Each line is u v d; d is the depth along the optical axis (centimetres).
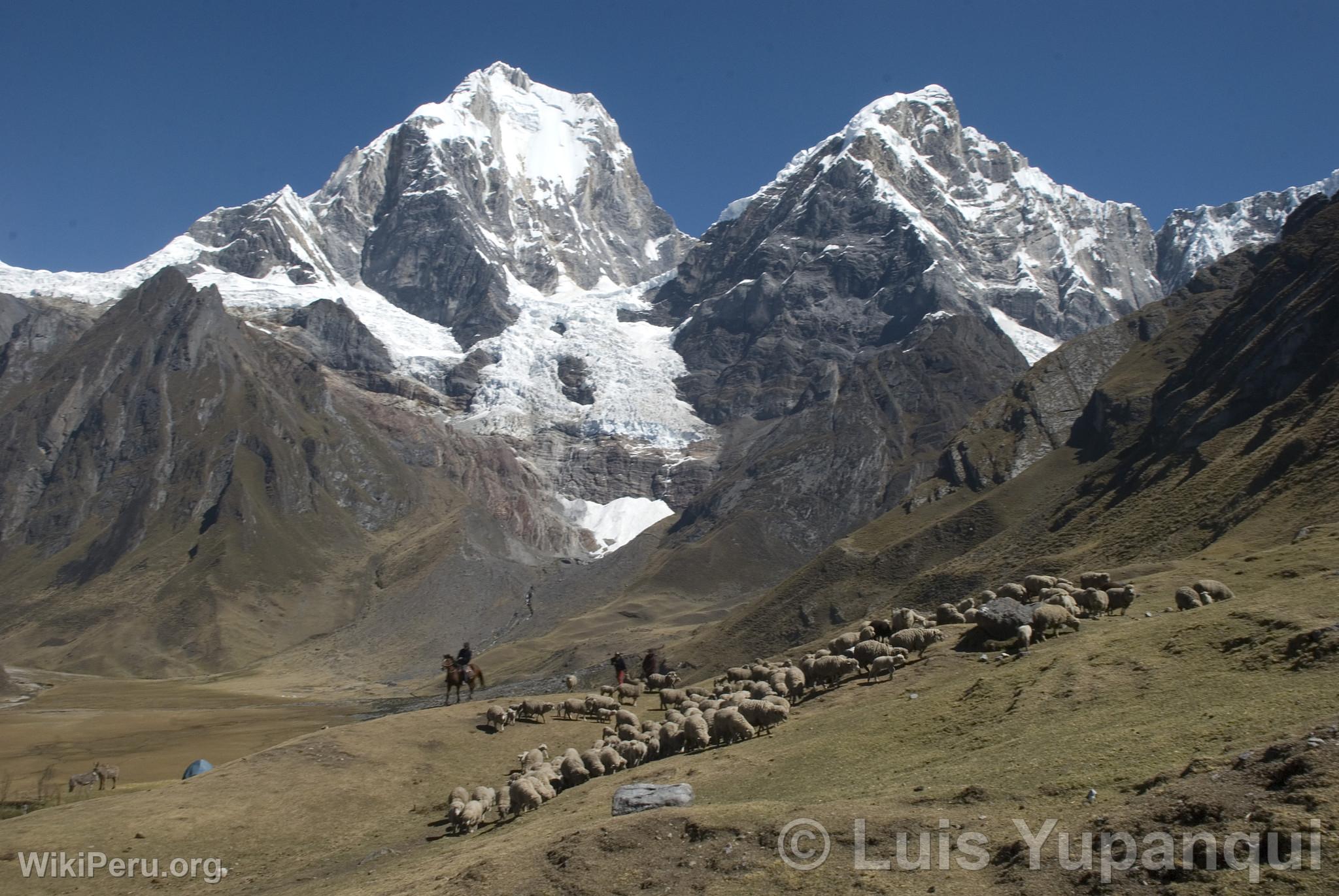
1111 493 15712
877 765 3919
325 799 5797
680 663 18350
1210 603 5081
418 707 17375
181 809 5528
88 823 5331
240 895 4634
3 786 8288
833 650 6531
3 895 4534
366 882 4169
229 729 13388
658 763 5075
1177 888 2352
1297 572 5519
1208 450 13538
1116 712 3659
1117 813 2684
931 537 19025
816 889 2738
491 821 5009
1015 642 5166
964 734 4003
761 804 3325
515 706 7794
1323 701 3059
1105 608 5691
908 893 2622
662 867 3041
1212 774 2695
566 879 3070
